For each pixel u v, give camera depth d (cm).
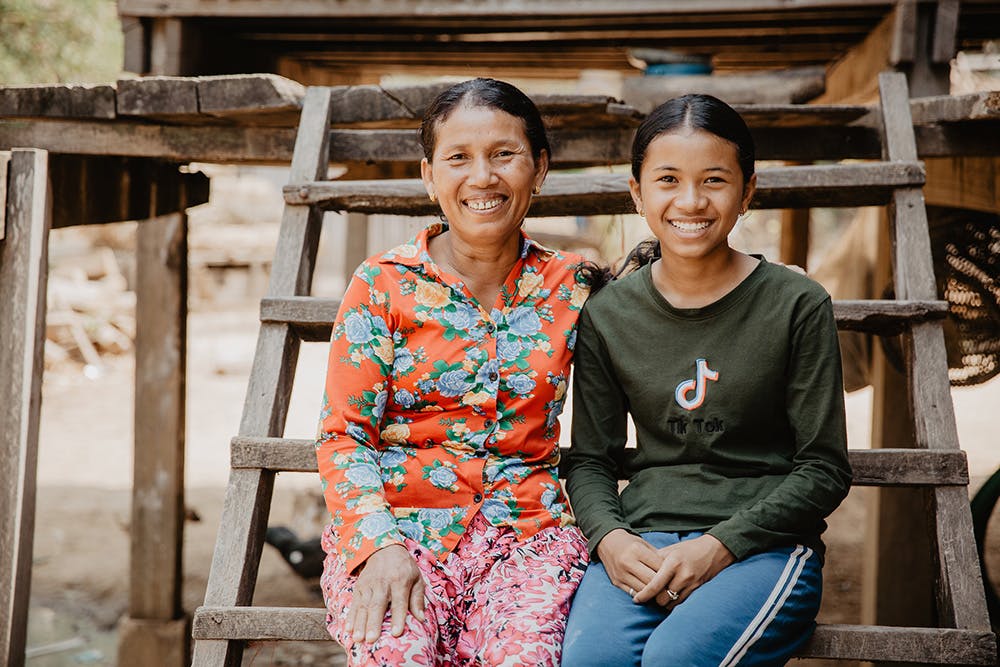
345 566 188
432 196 211
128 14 383
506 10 380
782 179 252
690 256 195
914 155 259
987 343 386
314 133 280
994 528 618
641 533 196
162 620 438
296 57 521
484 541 196
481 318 200
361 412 196
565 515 206
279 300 237
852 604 521
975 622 196
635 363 202
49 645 475
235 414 972
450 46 491
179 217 429
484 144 196
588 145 309
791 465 198
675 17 405
